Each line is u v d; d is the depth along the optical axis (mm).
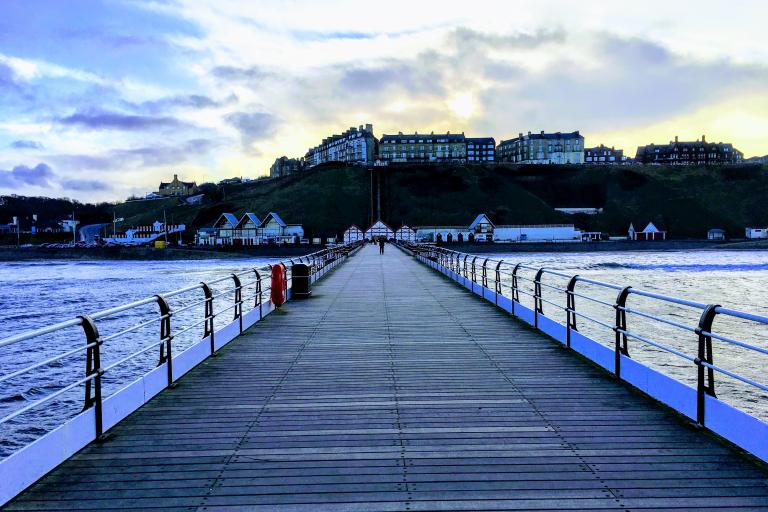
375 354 9477
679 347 20812
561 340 10328
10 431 13609
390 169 173500
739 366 18234
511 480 4508
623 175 171750
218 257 106438
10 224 177625
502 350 9734
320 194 159125
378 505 4102
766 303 33656
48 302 39094
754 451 4898
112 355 20922
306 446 5273
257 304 13617
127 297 41812
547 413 6215
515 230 125688
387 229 121562
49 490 4414
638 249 117188
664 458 4922
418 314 14211
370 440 5418
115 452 5172
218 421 6023
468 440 5402
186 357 8242
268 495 4281
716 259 80750
